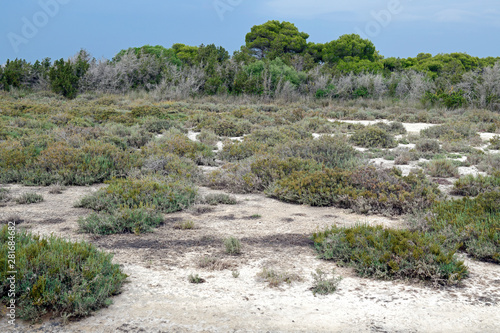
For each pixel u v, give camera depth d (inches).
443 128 711.7
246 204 310.2
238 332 126.0
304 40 2100.1
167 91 1279.5
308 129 745.0
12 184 355.3
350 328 130.3
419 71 1827.0
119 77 1366.9
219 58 1813.5
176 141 518.0
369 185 313.3
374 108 1210.0
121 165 391.2
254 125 759.7
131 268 178.7
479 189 331.6
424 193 301.0
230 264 185.8
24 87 1302.9
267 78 1374.3
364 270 178.9
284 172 370.9
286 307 144.6
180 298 149.6
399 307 146.6
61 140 486.9
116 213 244.2
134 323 130.4
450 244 208.8
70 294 135.9
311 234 235.0
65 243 172.1
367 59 1911.9
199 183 377.4
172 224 253.9
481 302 151.6
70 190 339.3
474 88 1146.7
